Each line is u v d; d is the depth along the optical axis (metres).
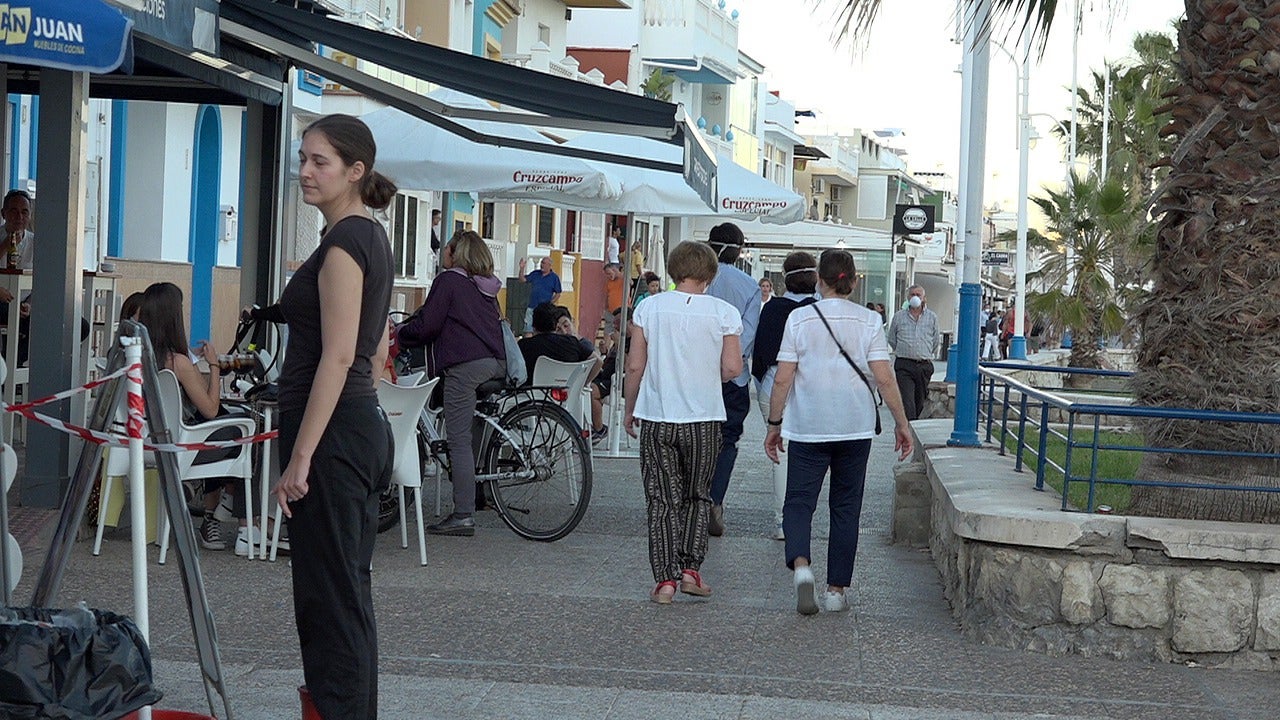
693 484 8.52
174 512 5.04
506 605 8.14
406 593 8.33
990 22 9.05
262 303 12.37
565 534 10.11
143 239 20.81
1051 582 7.51
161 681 6.26
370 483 4.98
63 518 4.99
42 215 9.29
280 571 8.72
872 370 8.34
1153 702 6.65
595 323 44.97
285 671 6.53
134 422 4.82
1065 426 14.65
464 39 34.34
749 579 9.27
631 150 14.80
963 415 11.74
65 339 9.35
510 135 13.80
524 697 6.32
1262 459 7.86
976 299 11.77
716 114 58.25
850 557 8.38
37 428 9.38
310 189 4.96
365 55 10.08
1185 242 8.09
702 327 8.42
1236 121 8.00
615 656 7.13
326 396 4.79
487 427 10.30
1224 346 7.96
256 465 9.35
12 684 4.00
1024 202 38.41
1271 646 7.32
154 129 20.72
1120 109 54.41
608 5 44.44
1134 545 7.42
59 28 6.28
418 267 30.77
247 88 11.45
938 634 7.87
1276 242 7.94
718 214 15.49
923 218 24.97
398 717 5.96
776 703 6.38
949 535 8.81
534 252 38.53
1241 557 7.30
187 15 8.95
